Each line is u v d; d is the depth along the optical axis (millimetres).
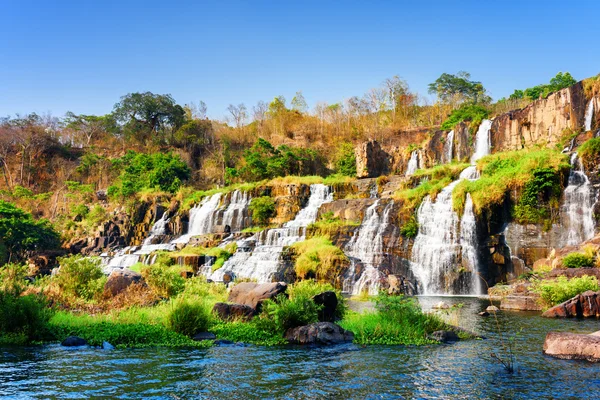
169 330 17141
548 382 11133
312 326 16516
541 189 37969
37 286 25156
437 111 97375
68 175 94312
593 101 49094
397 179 55094
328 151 90562
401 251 41062
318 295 18922
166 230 62531
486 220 38781
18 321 16453
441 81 108188
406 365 12914
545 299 23938
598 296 21688
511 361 12742
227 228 56094
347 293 36906
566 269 26734
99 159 94625
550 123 52594
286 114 104812
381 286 36250
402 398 10180
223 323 18844
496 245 37688
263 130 102375
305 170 79000
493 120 58469
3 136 100938
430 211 42250
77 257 26797
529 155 42250
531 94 82000
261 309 20125
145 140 105062
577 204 36812
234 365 12984
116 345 15602
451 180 46062
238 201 60344
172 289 25469
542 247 37000
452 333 16812
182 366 12883
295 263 40844
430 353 14375
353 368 12633
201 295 26359
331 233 44750
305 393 10555
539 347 15070
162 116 108500
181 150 95688
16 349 15008
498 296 30875
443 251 38656
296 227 47000
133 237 64625
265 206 56156
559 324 19406
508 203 38812
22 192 84312
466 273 37312
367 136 92438
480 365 12844
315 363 13211
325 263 39469
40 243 60344
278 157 77000
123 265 50281
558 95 52312
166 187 72938
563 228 36906
